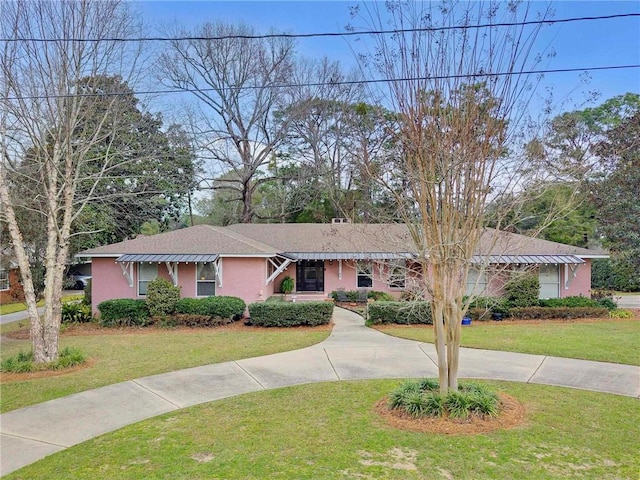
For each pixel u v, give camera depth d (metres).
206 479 5.26
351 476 5.27
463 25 6.52
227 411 7.66
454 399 7.02
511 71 6.59
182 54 31.23
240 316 18.02
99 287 18.95
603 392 8.48
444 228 6.83
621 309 19.89
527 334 14.55
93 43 11.64
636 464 5.52
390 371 10.23
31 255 18.62
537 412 7.34
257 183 36.50
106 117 12.80
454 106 6.52
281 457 5.81
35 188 14.13
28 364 10.46
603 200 22.64
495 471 5.34
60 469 5.64
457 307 7.22
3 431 6.95
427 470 5.38
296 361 11.23
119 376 9.95
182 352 12.36
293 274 25.48
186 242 19.31
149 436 6.63
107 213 22.77
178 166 29.73
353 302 23.17
